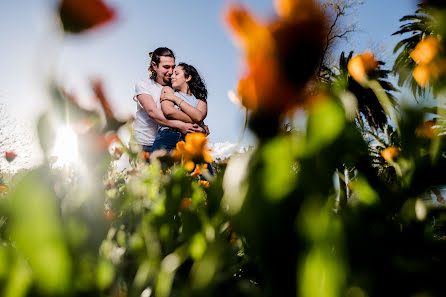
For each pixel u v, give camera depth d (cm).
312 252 17
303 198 17
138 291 37
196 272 28
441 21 18
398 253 23
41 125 18
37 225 18
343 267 20
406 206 24
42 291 20
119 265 41
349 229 22
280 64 12
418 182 23
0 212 18
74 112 20
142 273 37
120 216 55
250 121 15
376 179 23
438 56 19
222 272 38
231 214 18
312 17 12
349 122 18
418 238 23
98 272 25
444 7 17
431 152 22
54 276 19
